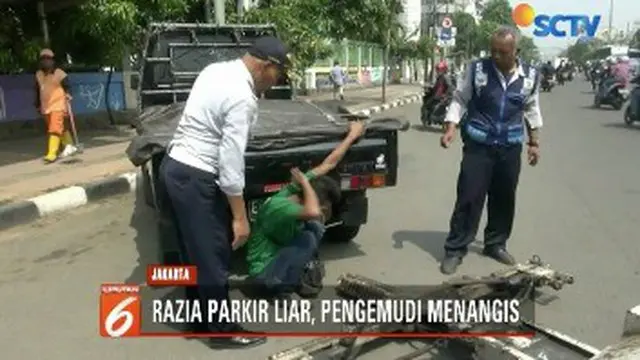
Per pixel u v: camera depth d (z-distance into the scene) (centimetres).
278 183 426
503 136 462
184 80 715
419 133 1375
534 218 630
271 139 427
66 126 948
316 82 2788
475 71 461
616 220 621
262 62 325
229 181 321
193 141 331
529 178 840
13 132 1166
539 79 471
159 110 568
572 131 1398
